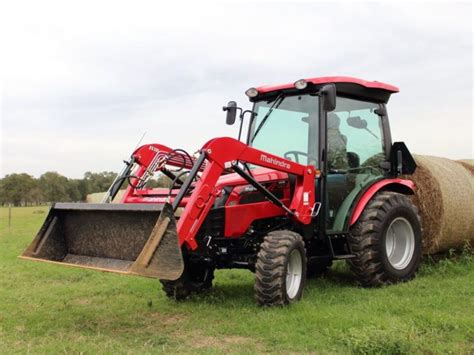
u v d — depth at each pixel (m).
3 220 24.19
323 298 5.54
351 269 6.20
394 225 6.52
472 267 7.06
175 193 5.32
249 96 6.33
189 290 5.79
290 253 5.14
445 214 7.08
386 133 6.80
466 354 3.65
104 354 3.84
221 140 4.88
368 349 3.61
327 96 5.38
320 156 5.79
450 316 4.49
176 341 4.21
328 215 5.93
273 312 4.87
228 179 5.60
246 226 5.47
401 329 3.98
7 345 4.16
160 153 5.80
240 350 3.92
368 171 6.48
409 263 6.48
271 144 6.17
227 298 5.75
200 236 5.41
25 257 4.86
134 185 5.66
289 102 6.15
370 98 6.59
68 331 4.55
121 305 5.58
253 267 5.51
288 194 5.77
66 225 5.09
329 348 3.88
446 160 8.14
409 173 6.82
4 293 6.35
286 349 3.92
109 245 4.75
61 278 7.46
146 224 4.43
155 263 4.15
